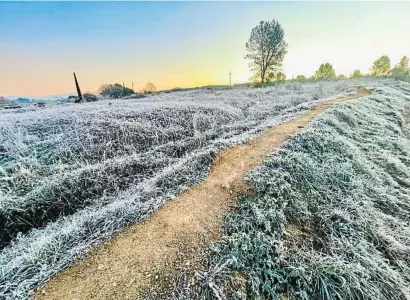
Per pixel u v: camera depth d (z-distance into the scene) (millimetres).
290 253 4078
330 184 6113
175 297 3213
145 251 3980
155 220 4723
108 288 3352
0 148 8039
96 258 3840
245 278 3584
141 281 3453
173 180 6125
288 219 4855
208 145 8602
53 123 10570
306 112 12461
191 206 5156
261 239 4129
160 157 8266
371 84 27750
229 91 29828
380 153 8641
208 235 4332
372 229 4926
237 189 5648
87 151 8359
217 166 6855
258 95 22156
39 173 6918
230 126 11680
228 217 4754
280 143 8039
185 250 4004
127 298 3211
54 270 3596
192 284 3395
